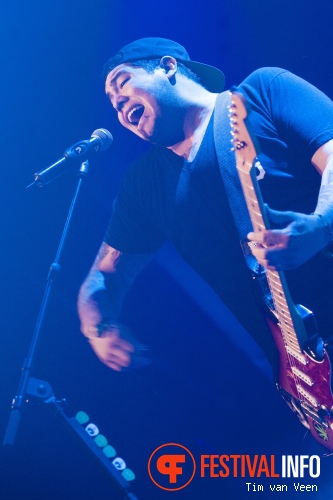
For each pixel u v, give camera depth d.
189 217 2.47
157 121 2.51
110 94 2.63
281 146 2.32
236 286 2.44
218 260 2.45
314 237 1.89
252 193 1.90
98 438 2.54
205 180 2.40
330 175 2.09
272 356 2.44
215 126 2.41
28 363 2.50
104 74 2.65
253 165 1.86
